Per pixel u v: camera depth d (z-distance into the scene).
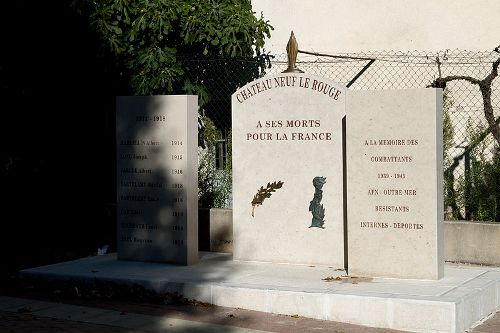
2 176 14.14
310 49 15.55
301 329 8.41
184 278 9.91
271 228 10.89
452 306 8.25
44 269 10.84
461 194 11.90
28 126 14.15
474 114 13.92
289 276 9.92
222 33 13.77
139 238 11.20
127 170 11.25
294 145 10.73
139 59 13.99
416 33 14.66
